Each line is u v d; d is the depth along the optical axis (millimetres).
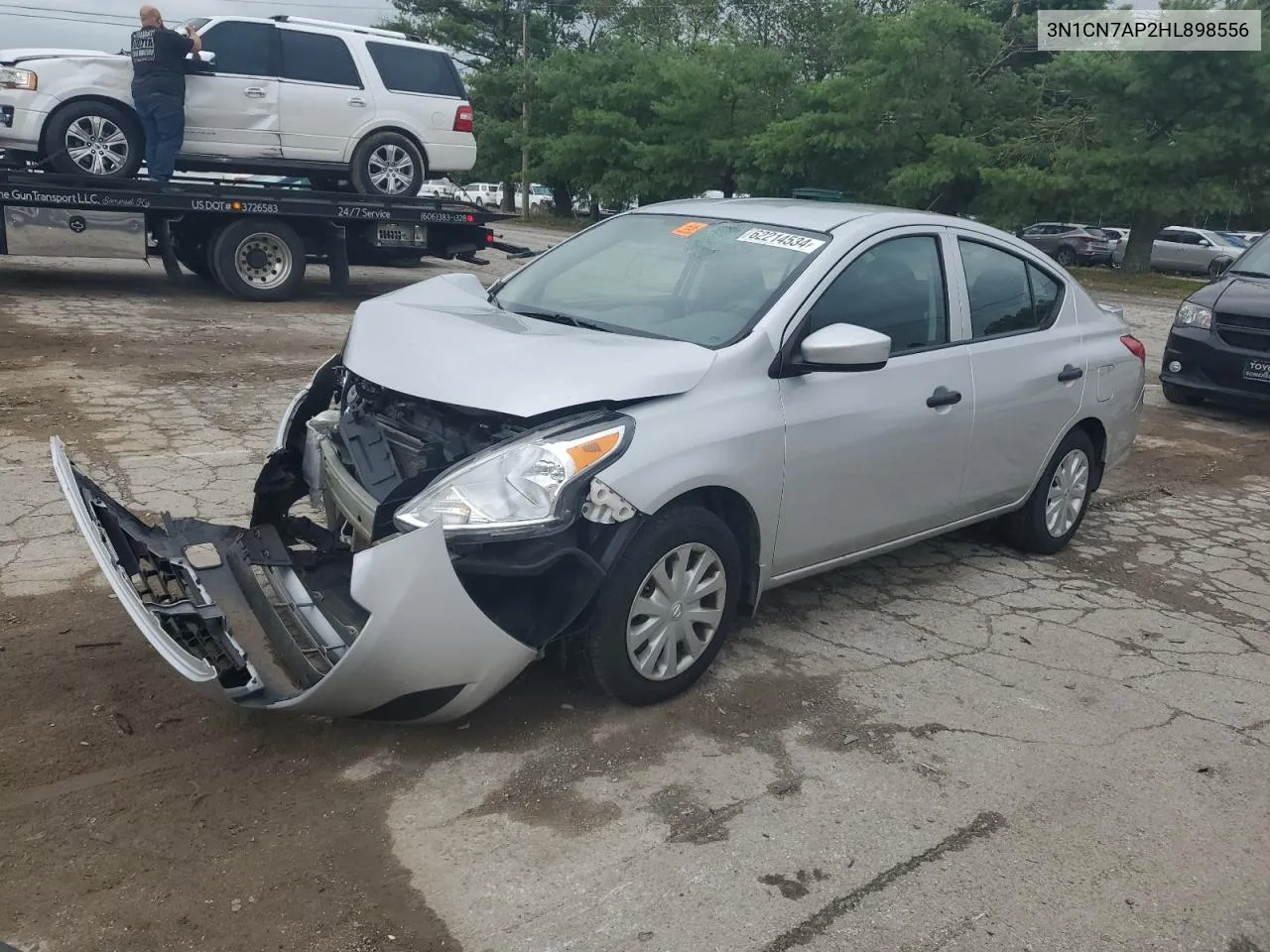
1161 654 4754
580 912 2852
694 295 4387
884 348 4016
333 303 13523
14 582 4578
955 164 31359
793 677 4242
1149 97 28594
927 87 32312
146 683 3832
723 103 38719
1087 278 29875
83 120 11359
